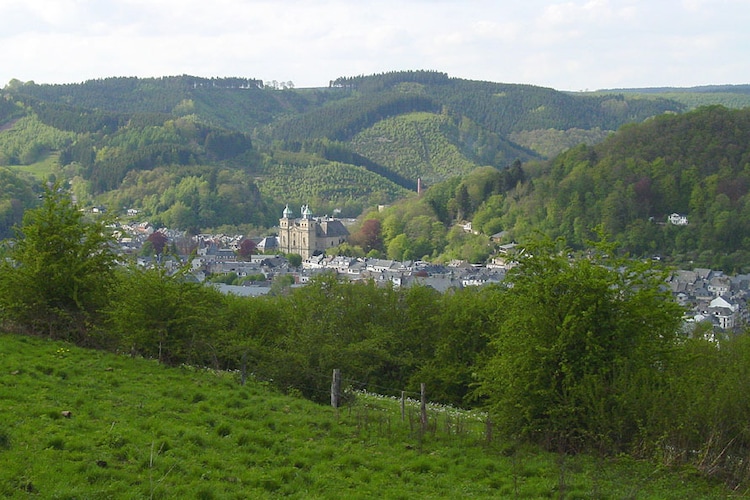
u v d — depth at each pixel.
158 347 39.47
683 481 25.28
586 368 29.52
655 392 27.97
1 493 18.27
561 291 30.73
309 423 29.52
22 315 40.97
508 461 27.17
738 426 26.94
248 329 54.62
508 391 30.56
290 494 21.44
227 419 28.36
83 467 20.67
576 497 23.33
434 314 58.81
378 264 197.25
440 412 37.78
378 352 52.34
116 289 40.75
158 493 19.69
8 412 24.86
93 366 34.81
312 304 58.16
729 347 41.09
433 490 23.36
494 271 174.12
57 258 42.00
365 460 25.41
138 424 25.84
